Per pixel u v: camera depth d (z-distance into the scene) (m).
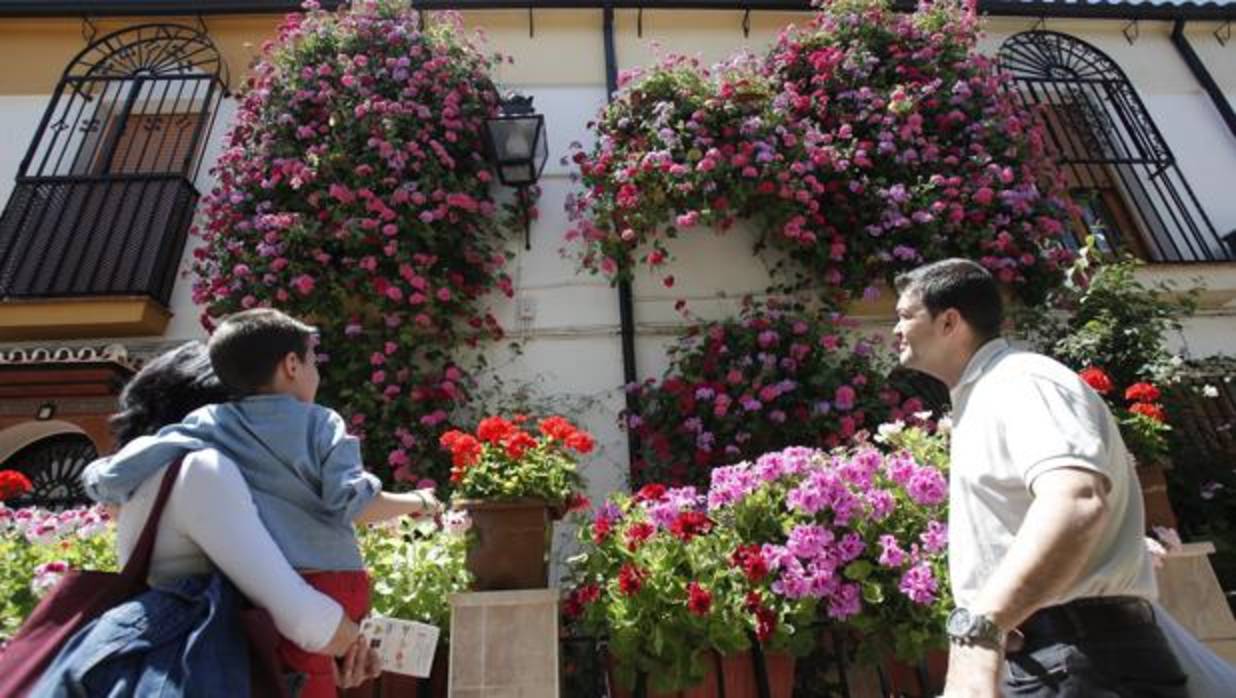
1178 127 6.12
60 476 4.69
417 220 4.48
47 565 2.59
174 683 1.21
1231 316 5.18
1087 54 6.39
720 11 6.17
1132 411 3.26
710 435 4.12
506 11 5.98
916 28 5.39
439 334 4.50
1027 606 1.26
